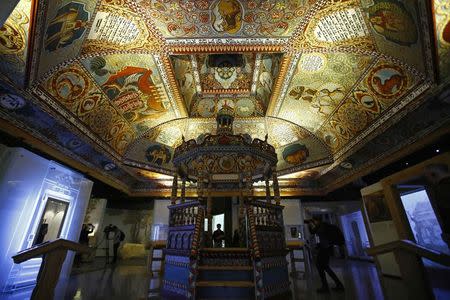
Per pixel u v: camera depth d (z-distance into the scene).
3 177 5.68
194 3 6.36
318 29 6.95
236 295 4.64
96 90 8.34
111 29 6.62
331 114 10.30
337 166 11.85
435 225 7.17
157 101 10.34
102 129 9.80
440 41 5.56
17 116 6.79
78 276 7.43
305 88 9.57
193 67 9.37
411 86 6.98
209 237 7.38
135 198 15.35
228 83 10.52
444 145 7.34
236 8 6.57
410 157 8.48
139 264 12.12
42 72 6.43
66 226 7.46
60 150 8.66
